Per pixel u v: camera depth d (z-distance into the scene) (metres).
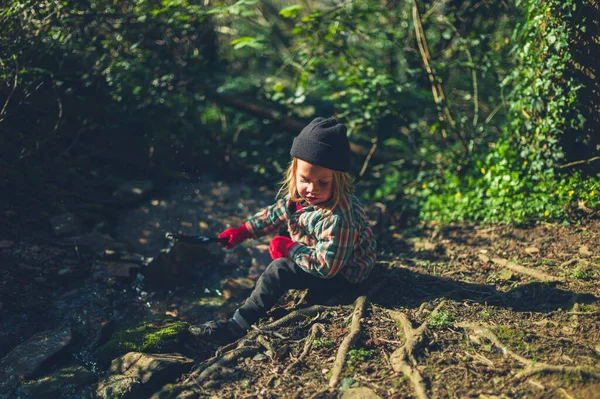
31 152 4.79
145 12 5.94
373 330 3.16
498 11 6.22
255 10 8.27
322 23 5.90
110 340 3.38
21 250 4.23
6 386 3.06
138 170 5.75
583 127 4.35
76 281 4.09
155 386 2.91
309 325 3.27
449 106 5.97
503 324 3.14
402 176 6.09
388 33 5.94
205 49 6.98
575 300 3.28
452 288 3.66
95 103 5.63
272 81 7.31
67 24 5.46
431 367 2.80
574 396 2.52
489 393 2.59
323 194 3.18
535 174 4.64
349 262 3.46
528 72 4.57
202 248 4.36
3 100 4.72
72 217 4.67
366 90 5.79
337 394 2.68
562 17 4.20
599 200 4.27
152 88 6.14
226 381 2.86
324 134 3.05
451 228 4.68
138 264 4.36
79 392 2.98
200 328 3.34
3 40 4.62
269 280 3.37
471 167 5.48
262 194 5.87
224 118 6.88
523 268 3.78
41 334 3.44
